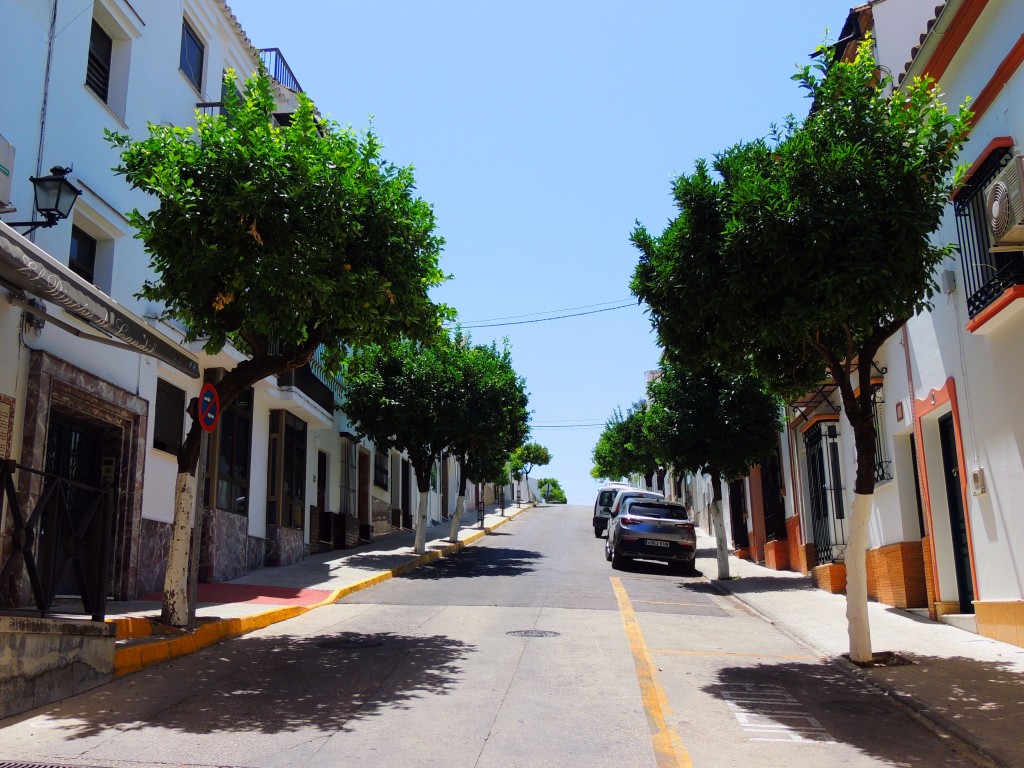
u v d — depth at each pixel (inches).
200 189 360.2
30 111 401.7
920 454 464.8
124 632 345.1
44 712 255.0
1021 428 353.4
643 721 258.2
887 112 327.0
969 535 408.8
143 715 255.0
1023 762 217.5
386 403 821.2
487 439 892.0
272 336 406.6
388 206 392.5
